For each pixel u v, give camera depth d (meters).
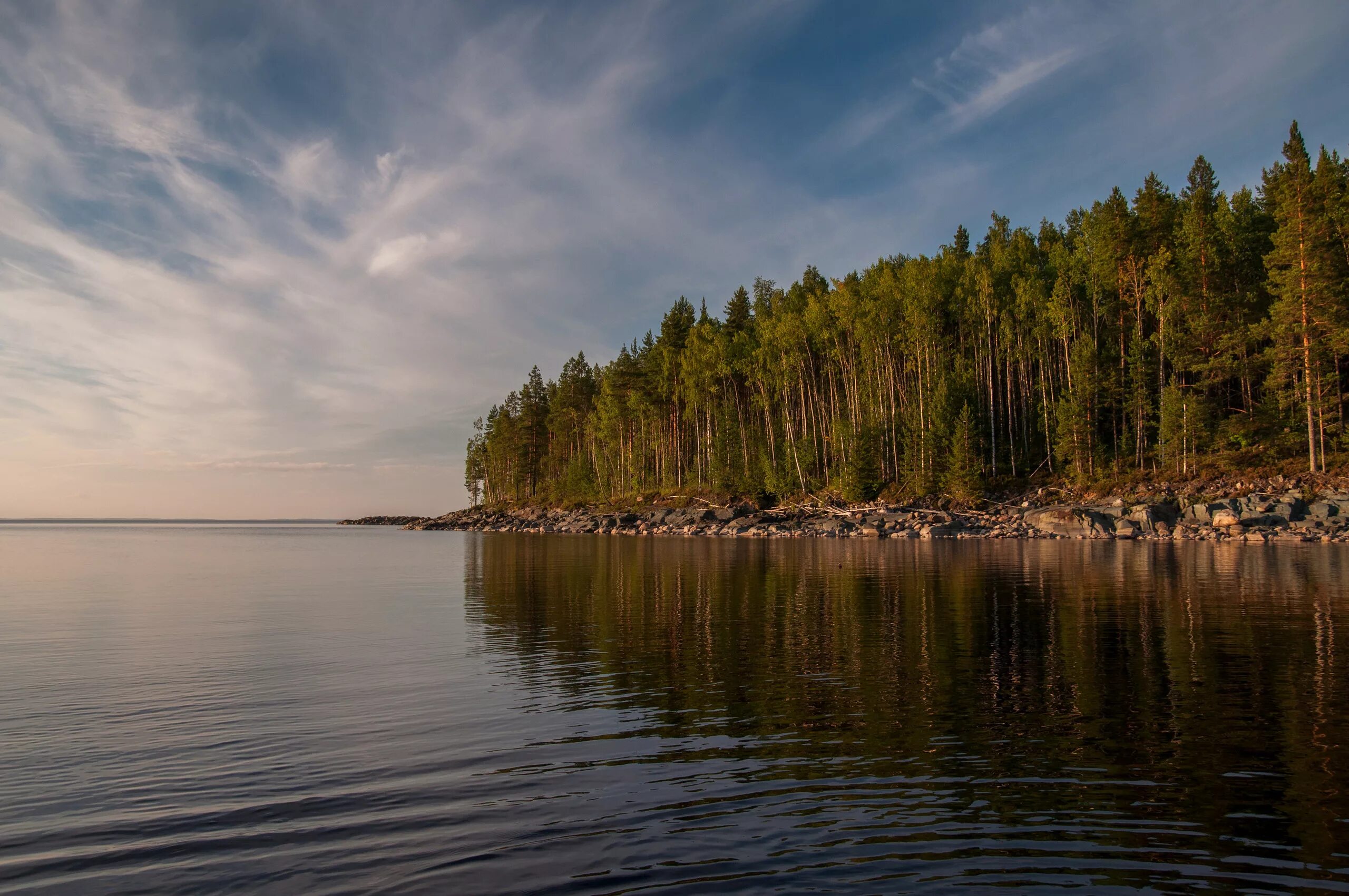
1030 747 8.05
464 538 81.50
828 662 12.56
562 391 114.56
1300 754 7.75
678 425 96.25
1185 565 29.27
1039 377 70.19
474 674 11.91
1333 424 50.22
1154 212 64.19
